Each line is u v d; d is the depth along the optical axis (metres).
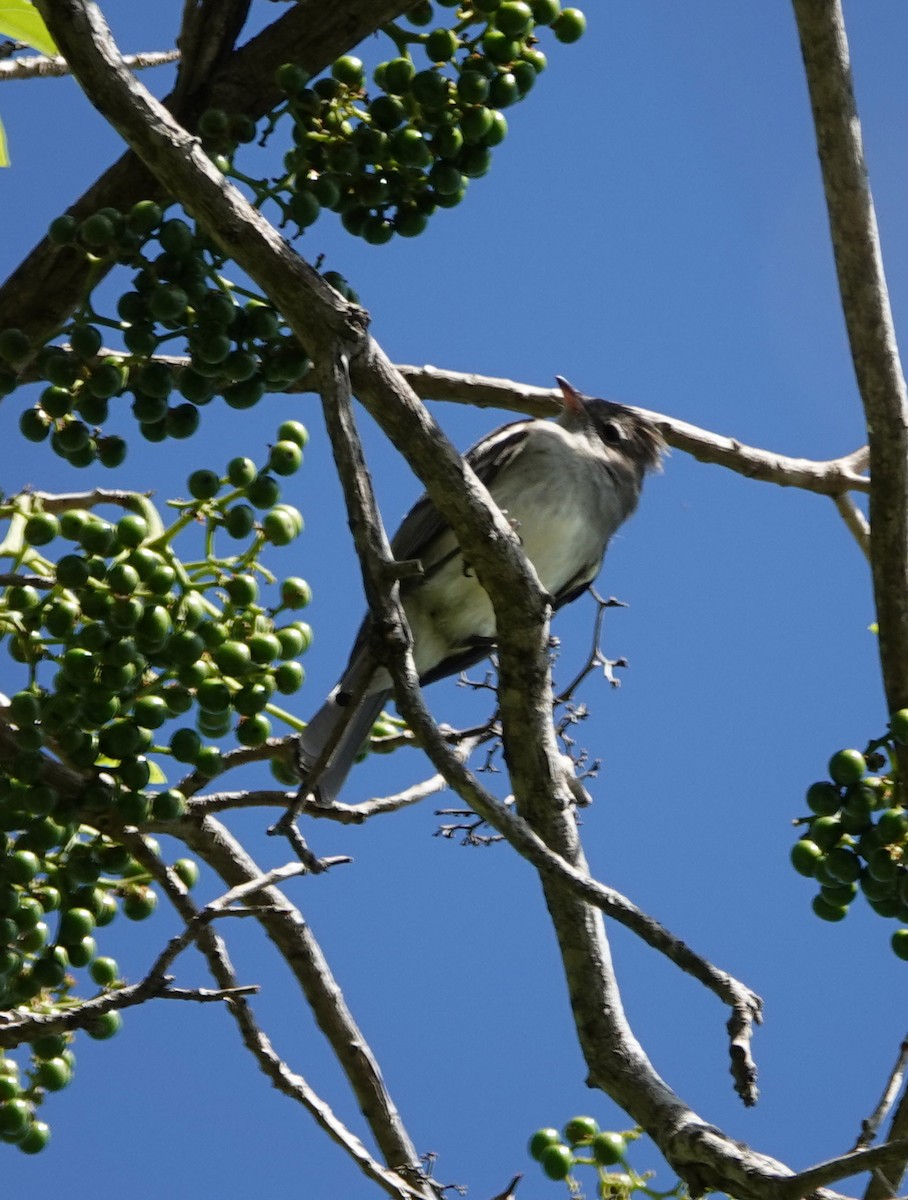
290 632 7.23
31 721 7.00
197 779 7.65
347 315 6.87
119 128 6.77
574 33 7.53
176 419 7.18
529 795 8.11
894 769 7.67
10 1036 6.43
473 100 7.23
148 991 6.47
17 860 7.02
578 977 7.88
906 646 8.15
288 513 7.20
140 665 7.01
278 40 7.46
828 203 7.79
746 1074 5.51
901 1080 6.97
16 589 7.18
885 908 7.62
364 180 7.40
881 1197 6.73
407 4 7.37
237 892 6.63
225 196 6.78
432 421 7.16
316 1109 7.80
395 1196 7.62
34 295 7.47
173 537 7.05
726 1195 6.96
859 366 7.99
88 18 6.69
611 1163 7.27
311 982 9.41
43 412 7.07
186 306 6.79
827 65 7.57
